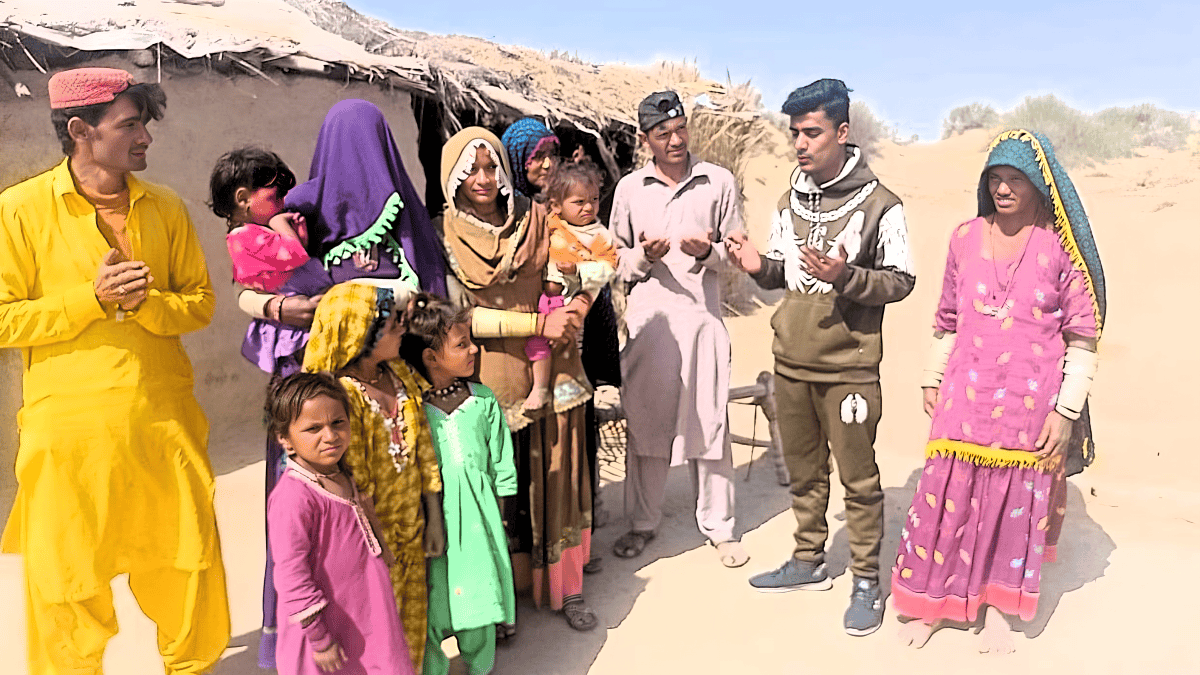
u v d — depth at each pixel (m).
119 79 2.97
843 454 4.03
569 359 4.02
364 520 2.91
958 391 3.72
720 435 4.83
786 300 4.13
